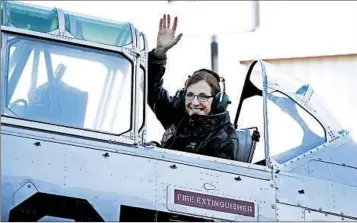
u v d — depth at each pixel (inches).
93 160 535.8
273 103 607.5
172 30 626.5
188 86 610.2
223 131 601.3
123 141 546.6
